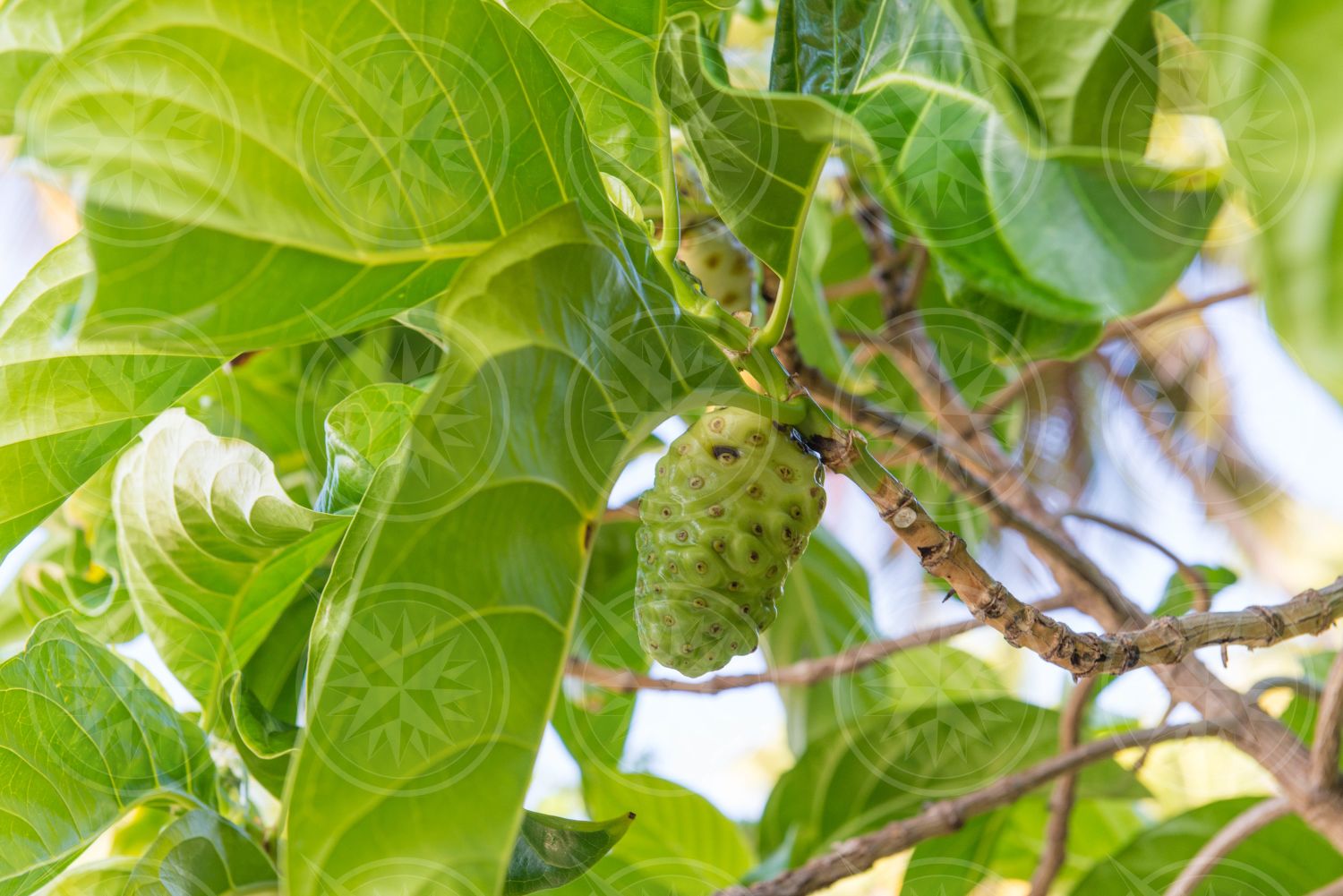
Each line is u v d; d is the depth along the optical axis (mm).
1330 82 577
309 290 671
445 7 669
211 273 654
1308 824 855
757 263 858
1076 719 932
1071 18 683
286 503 770
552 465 646
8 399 716
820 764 990
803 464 727
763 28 1030
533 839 759
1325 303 578
